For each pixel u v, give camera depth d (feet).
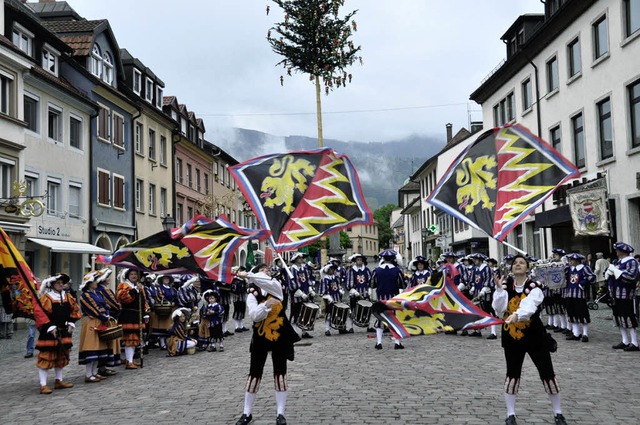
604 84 81.66
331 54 97.40
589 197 79.77
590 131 85.66
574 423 23.07
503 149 34.24
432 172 195.83
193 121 163.84
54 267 93.50
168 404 28.53
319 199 34.14
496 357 40.24
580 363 36.86
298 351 45.21
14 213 75.46
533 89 104.06
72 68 100.22
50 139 90.84
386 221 469.98
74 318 36.22
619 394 28.09
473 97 132.57
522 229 111.14
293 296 54.90
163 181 138.82
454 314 33.01
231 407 27.22
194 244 34.09
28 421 26.66
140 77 128.98
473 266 56.75
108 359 38.24
